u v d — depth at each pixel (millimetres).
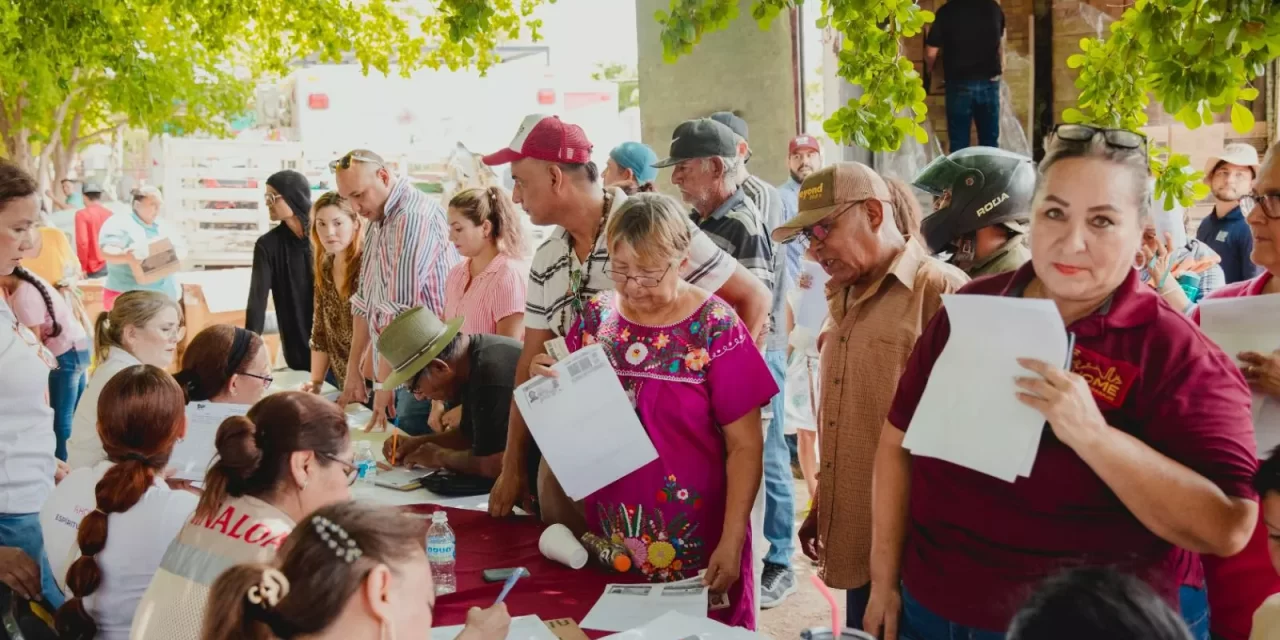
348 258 5602
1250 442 1800
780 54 5543
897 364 2676
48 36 6359
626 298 2777
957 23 6012
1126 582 1357
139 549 2482
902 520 2264
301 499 2295
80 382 5480
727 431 2771
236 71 18234
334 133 12141
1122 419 1839
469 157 10867
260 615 1493
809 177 2818
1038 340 1791
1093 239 1790
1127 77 3023
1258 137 5863
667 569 2781
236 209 13242
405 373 3609
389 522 1570
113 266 8719
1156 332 1824
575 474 2715
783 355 4648
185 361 3539
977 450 1874
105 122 20297
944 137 6547
